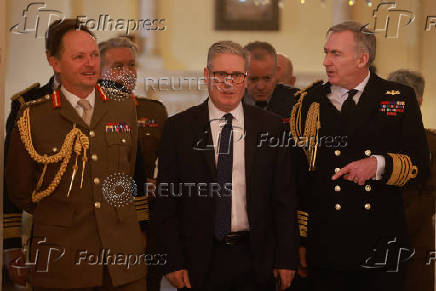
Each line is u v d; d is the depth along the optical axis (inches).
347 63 167.5
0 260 167.9
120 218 153.3
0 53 174.6
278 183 164.9
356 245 167.5
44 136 151.7
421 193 212.8
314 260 170.9
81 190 151.4
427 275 213.6
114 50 205.9
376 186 169.0
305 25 296.0
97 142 153.9
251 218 162.2
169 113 262.4
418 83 224.5
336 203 169.0
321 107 173.3
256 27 303.7
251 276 162.7
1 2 174.9
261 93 207.0
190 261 164.2
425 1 271.3
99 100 157.8
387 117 168.2
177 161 167.9
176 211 169.2
